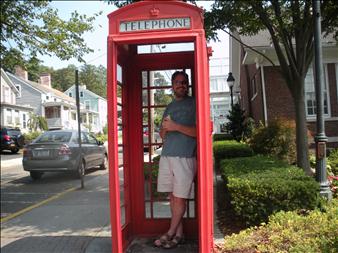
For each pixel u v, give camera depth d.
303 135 9.29
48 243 6.39
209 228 4.66
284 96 16.80
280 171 6.79
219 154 11.66
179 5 4.51
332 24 9.82
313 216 5.26
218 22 9.91
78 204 9.38
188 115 5.07
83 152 14.18
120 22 4.57
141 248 5.35
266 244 4.72
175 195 5.08
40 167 13.46
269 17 9.81
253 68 19.83
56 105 56.47
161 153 5.28
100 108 70.88
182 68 5.64
